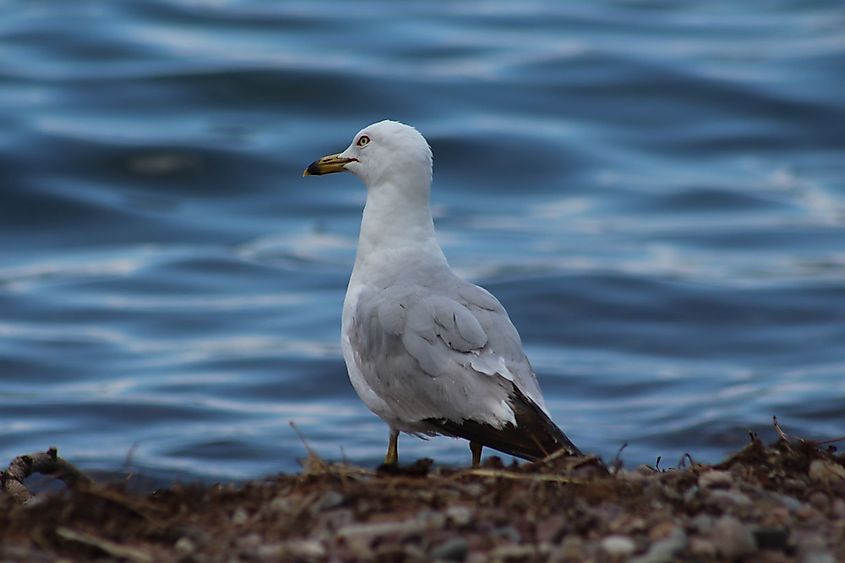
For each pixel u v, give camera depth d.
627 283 24.36
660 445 16.47
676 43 40.25
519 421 9.38
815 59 37.84
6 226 28.38
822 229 28.45
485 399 9.56
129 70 35.38
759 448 9.05
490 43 39.31
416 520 7.55
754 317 23.03
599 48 38.75
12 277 25.61
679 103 35.09
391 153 10.89
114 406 18.56
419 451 15.94
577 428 17.33
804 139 33.72
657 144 33.25
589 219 29.44
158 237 28.17
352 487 8.23
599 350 21.67
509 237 28.02
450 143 32.28
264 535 7.62
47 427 17.73
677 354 21.53
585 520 7.64
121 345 21.77
